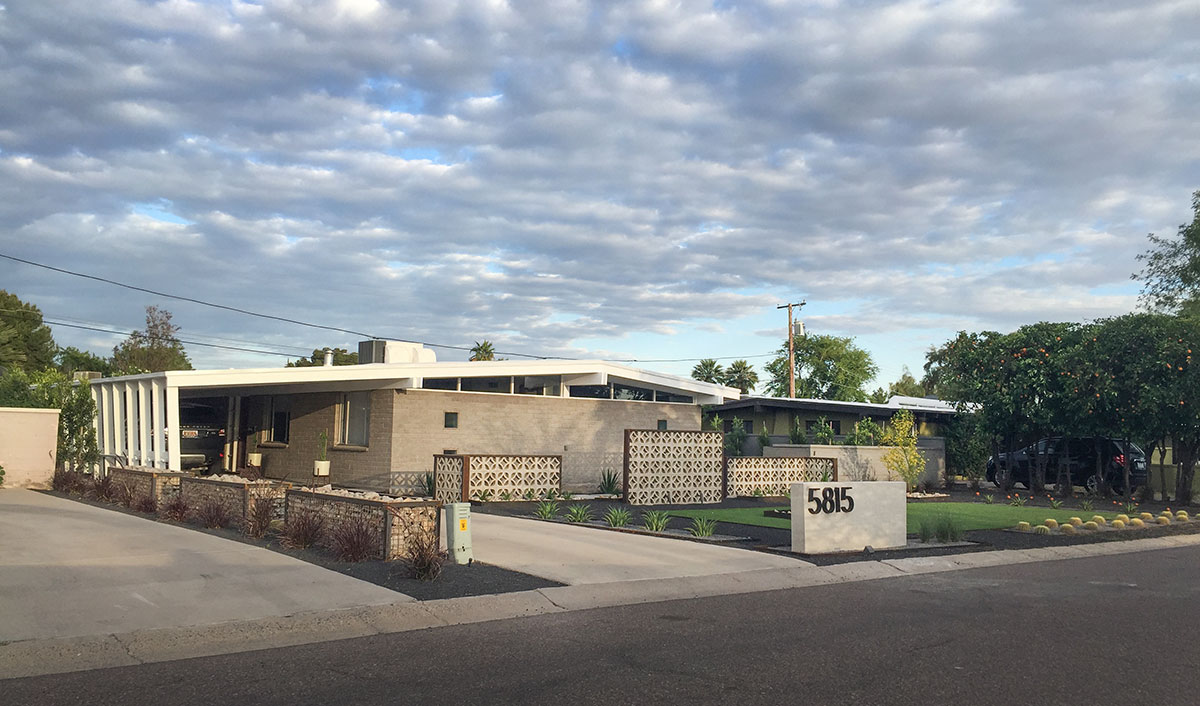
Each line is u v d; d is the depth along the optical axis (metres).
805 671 6.68
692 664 6.85
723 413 40.44
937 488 30.72
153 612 8.11
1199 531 18.66
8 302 56.88
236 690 6.00
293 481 26.27
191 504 15.99
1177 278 35.16
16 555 10.77
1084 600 10.09
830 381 70.44
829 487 13.49
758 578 11.09
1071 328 28.20
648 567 11.33
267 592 9.07
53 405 23.44
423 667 6.67
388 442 23.14
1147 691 6.29
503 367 24.77
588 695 5.97
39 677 6.30
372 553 11.30
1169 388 24.88
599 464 27.27
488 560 11.44
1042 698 6.07
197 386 20.12
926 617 8.90
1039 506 24.38
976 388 29.36
